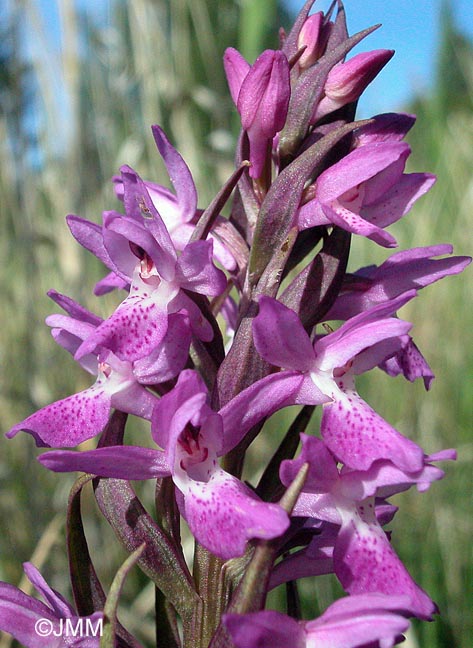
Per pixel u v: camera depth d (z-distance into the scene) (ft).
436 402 0.67
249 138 0.30
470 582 0.52
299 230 0.29
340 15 0.32
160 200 0.33
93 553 0.57
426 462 0.28
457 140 0.96
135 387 0.29
